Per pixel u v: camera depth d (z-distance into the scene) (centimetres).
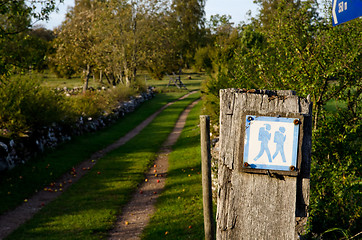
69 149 2050
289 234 239
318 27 748
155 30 5094
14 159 1554
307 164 243
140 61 5072
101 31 4788
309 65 713
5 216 1111
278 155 240
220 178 254
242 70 933
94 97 3147
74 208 1195
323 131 709
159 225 1035
